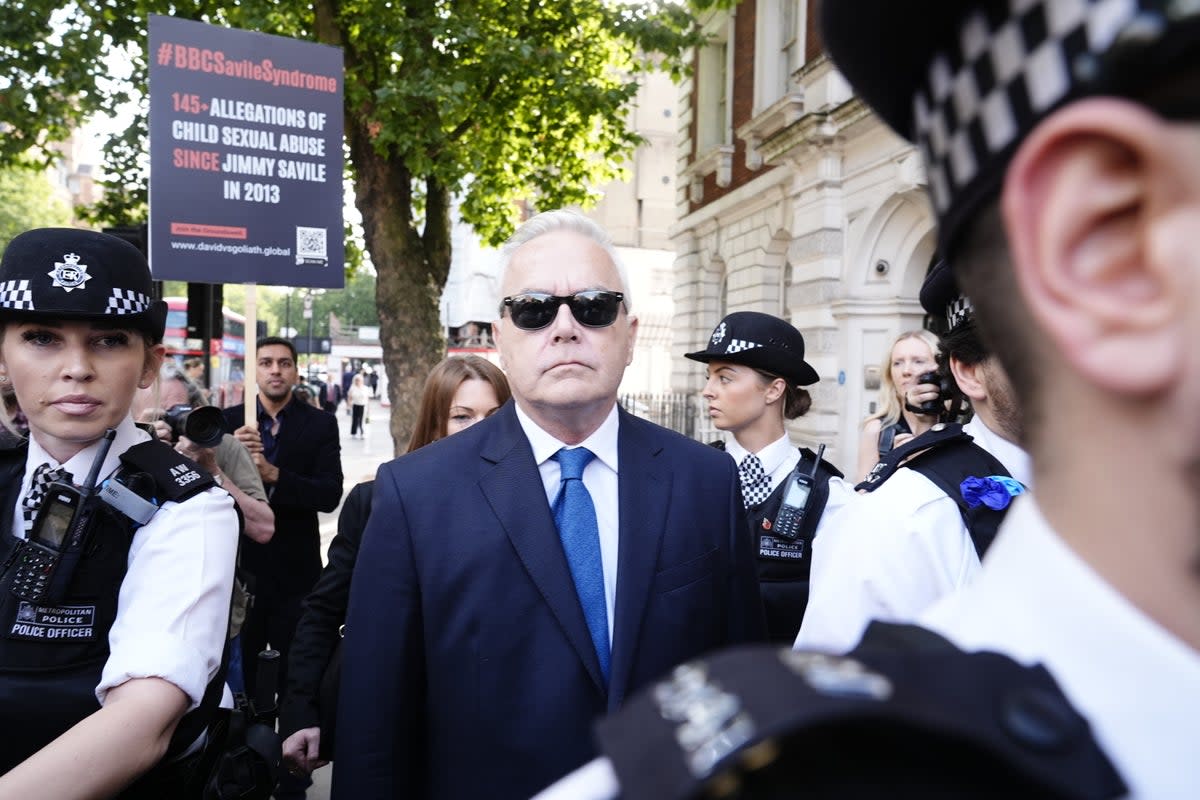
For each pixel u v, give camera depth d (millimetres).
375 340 47938
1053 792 372
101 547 1406
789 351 3057
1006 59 391
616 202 27922
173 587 1359
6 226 32750
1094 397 403
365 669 1663
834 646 1545
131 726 1200
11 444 1634
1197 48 325
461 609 1648
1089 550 424
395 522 1729
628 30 9391
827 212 9922
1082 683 416
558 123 11156
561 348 1767
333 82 4410
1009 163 395
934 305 1839
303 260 4320
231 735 1651
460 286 24375
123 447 1597
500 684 1615
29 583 1375
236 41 4211
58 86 9516
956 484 1539
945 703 395
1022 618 455
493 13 9883
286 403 4488
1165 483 385
